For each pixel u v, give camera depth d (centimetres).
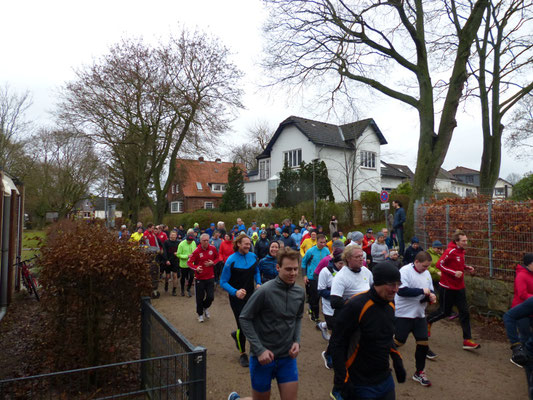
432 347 627
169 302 977
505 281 746
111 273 463
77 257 460
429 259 493
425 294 480
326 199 2520
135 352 517
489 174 1554
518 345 381
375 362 286
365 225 2478
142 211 3791
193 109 2283
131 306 476
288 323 334
